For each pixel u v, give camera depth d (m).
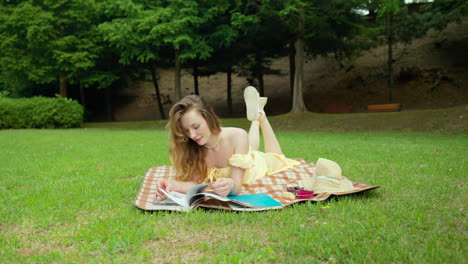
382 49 31.17
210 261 2.41
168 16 19.95
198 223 3.14
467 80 24.97
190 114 3.69
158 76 35.66
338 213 3.37
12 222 3.32
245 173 4.29
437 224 3.01
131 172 6.06
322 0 17.62
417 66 27.34
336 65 31.98
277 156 5.00
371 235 2.78
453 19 21.06
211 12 19.97
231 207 3.48
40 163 7.18
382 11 15.63
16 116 21.19
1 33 23.41
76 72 24.02
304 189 4.16
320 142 11.30
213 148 4.04
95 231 2.97
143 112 32.47
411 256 2.38
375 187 3.93
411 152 7.95
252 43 22.94
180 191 4.02
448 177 5.00
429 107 23.80
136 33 20.28
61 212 3.55
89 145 10.95
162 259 2.47
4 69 24.50
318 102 28.14
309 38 21.73
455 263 2.27
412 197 3.92
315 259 2.40
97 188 4.70
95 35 23.98
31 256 2.53
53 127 21.72
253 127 5.13
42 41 22.14
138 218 3.32
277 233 2.89
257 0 19.06
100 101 34.19
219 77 37.50
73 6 22.86
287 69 35.94
